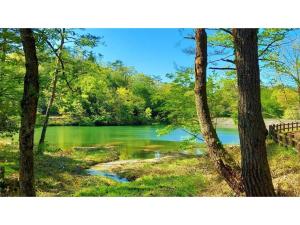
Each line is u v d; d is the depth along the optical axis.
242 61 6.80
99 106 54.34
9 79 14.36
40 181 14.62
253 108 6.75
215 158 7.68
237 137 39.06
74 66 19.38
